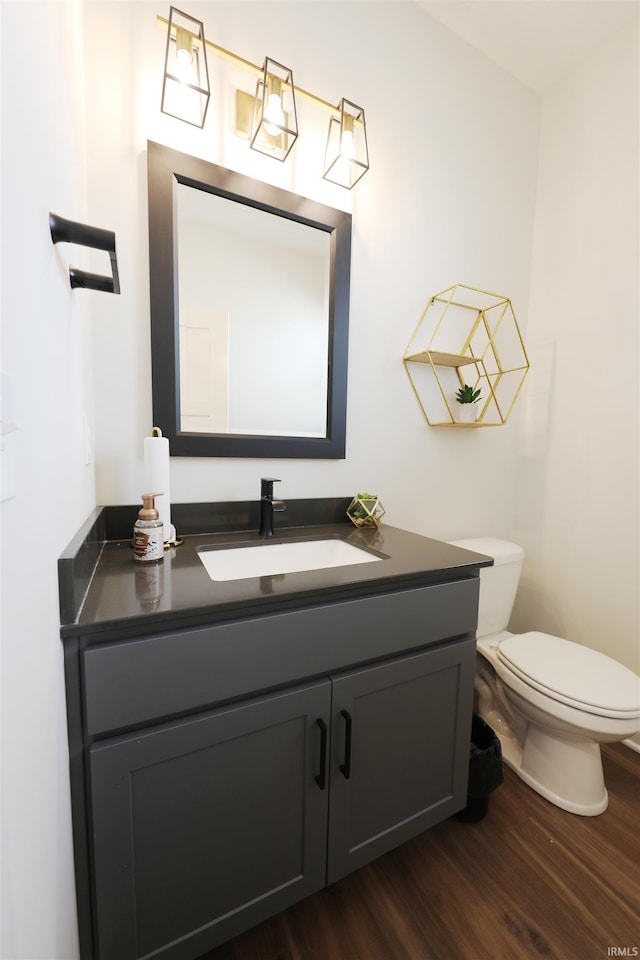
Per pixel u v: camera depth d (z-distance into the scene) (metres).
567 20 1.50
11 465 0.40
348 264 1.37
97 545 0.96
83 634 0.62
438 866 1.07
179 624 0.70
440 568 0.97
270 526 1.23
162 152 1.06
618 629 1.62
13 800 0.39
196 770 0.72
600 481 1.67
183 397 1.17
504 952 0.88
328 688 0.84
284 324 1.29
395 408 1.56
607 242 1.61
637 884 1.03
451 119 1.58
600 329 1.65
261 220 1.23
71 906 0.62
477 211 1.69
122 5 1.02
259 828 0.80
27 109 0.49
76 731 0.63
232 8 1.15
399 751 0.97
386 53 1.41
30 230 0.50
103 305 1.05
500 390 1.86
